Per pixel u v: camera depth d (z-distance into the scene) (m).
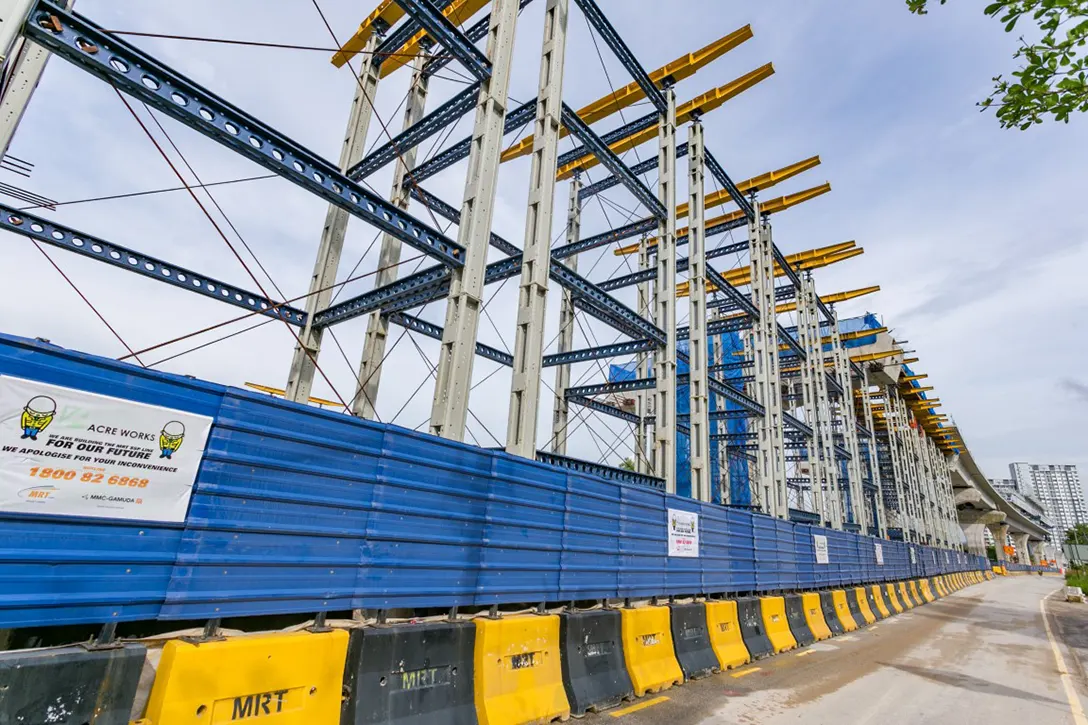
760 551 10.91
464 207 8.15
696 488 13.12
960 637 13.18
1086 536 118.19
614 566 6.79
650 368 22.02
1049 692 7.77
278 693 3.34
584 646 5.91
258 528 3.42
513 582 5.33
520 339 8.45
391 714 3.92
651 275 15.88
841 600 14.34
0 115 5.52
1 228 6.72
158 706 2.85
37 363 2.64
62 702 2.62
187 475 3.12
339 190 6.66
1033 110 5.48
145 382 3.01
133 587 2.87
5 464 2.50
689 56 14.05
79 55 4.78
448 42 8.17
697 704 6.20
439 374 7.37
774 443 18.08
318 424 3.83
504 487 5.36
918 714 6.34
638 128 14.47
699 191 15.36
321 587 3.72
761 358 18.70
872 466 32.69
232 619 3.95
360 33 13.02
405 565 4.29
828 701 6.66
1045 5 4.99
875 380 38.78
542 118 9.52
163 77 5.36
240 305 9.55
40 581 2.56
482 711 4.54
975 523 77.00
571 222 18.88
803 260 26.19
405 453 4.42
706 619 8.32
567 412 16.52
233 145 5.96
